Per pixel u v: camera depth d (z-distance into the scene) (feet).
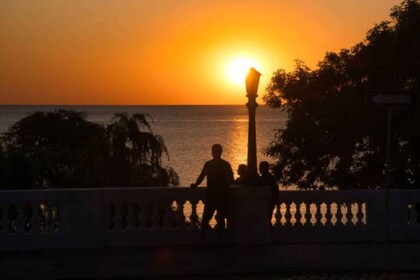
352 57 119.65
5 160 84.17
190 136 624.59
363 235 56.29
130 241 54.13
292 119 121.08
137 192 53.93
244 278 45.57
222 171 53.52
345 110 112.27
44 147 126.21
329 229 56.18
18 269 47.03
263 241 54.54
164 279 45.42
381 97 52.01
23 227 52.85
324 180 118.73
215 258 50.19
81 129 130.41
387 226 53.67
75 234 53.26
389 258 50.21
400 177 108.68
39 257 50.65
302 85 121.39
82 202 53.31
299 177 120.26
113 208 57.52
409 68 110.93
